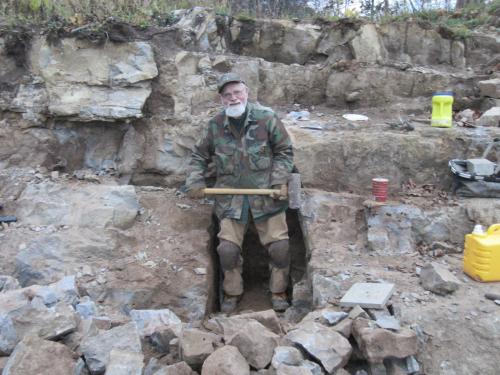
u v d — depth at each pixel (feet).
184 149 16.07
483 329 9.19
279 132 13.23
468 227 13.06
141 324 10.43
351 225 13.48
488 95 17.17
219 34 18.92
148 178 16.48
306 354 8.69
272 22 18.93
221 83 12.79
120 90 16.01
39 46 15.92
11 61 16.34
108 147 16.62
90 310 10.48
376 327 9.05
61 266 12.50
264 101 18.37
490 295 10.03
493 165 13.62
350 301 9.85
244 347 8.45
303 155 14.74
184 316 12.46
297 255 15.11
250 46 19.15
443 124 15.43
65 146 16.37
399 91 18.08
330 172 14.85
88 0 17.69
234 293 13.80
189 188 13.37
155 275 12.74
